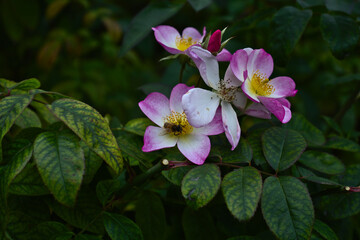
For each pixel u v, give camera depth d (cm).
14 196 51
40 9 123
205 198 48
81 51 121
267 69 54
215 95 53
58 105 49
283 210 48
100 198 51
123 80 132
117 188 51
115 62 131
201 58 52
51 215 54
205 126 53
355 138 66
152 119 53
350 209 54
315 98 93
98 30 140
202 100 52
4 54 127
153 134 53
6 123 48
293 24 59
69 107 49
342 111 66
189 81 63
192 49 52
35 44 125
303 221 48
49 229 50
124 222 51
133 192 56
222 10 105
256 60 54
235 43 69
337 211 54
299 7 62
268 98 52
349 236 58
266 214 48
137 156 51
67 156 48
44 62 114
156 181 58
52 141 48
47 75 126
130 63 143
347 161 69
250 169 50
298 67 78
